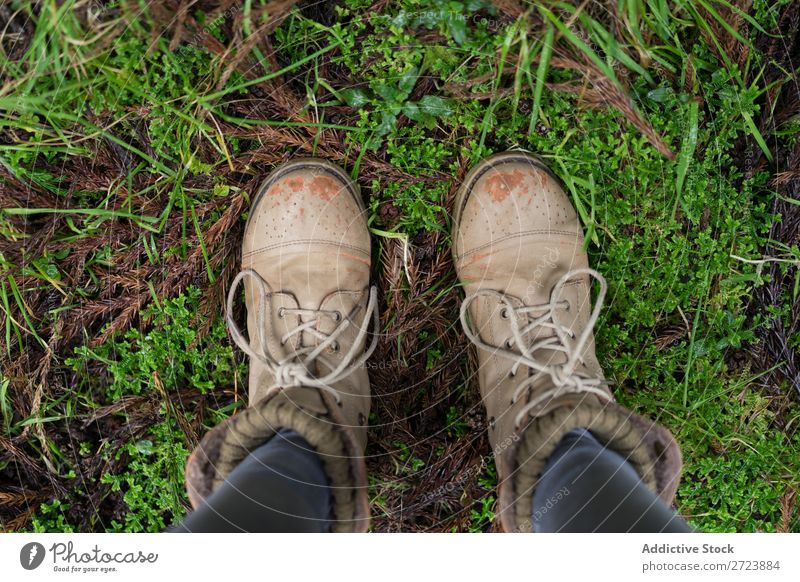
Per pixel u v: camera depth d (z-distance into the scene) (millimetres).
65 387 1483
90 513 1461
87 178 1421
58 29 1269
